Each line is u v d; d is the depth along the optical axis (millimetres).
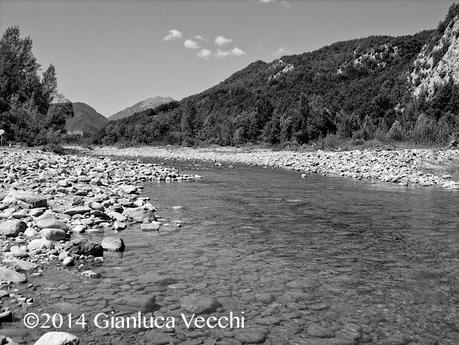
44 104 59469
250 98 139125
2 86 52406
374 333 5805
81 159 31156
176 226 12141
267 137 73000
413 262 9156
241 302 6727
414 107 74188
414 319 6289
